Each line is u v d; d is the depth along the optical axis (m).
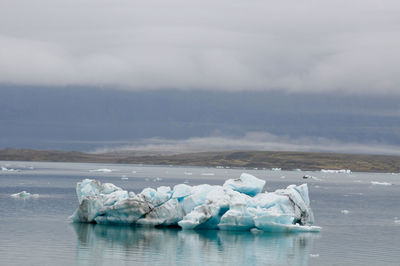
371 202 106.50
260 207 56.53
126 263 40.53
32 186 126.06
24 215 65.56
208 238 51.03
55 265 39.19
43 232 52.34
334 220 70.50
